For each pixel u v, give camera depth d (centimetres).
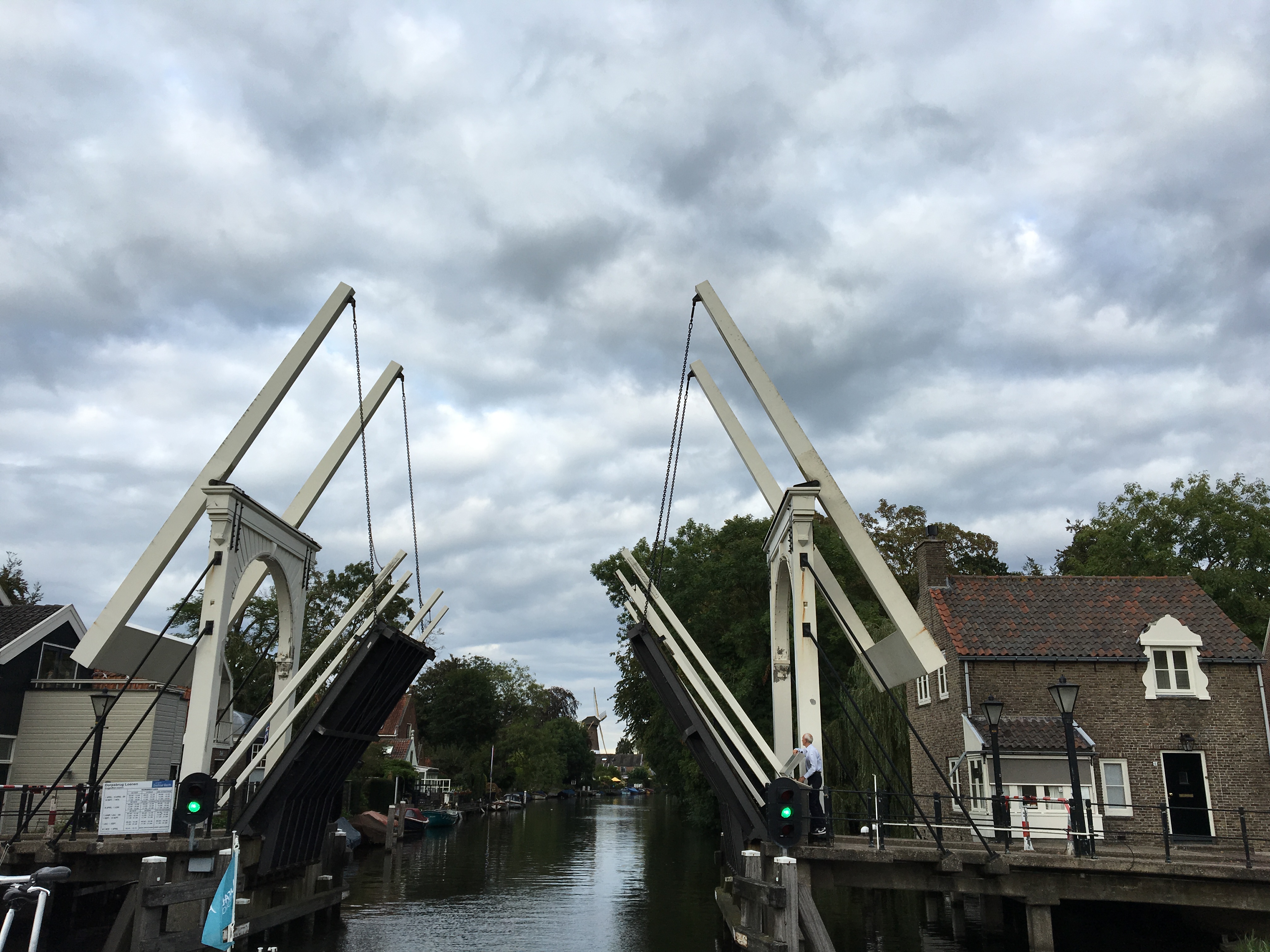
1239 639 2162
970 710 2112
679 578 4009
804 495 1414
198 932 1145
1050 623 2247
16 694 2305
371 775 4166
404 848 3516
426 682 7119
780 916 1098
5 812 2148
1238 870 1280
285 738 1695
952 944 1588
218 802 1491
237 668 3531
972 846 1532
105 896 1794
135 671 1470
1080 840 1380
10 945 1317
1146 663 2117
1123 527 3453
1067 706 1459
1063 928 1717
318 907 1777
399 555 1802
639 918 1892
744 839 1435
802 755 1345
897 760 2506
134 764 2308
